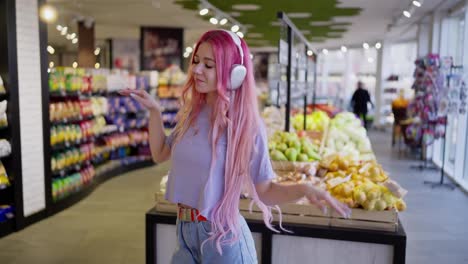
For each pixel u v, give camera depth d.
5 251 4.16
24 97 4.79
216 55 1.71
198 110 1.86
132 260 3.98
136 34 14.41
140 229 4.86
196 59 1.80
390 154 10.53
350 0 8.63
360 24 11.93
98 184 6.96
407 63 15.80
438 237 4.71
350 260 2.64
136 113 8.76
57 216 5.29
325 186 2.95
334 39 15.62
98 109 7.17
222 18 9.33
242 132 1.76
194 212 1.83
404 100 11.63
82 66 10.69
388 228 2.62
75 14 9.91
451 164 8.52
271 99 15.99
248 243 1.87
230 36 1.75
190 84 1.86
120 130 8.16
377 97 16.23
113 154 8.44
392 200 2.60
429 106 7.88
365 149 5.00
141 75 8.98
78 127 6.26
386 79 15.83
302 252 2.70
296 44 5.29
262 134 1.81
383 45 15.84
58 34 14.29
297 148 4.04
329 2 8.86
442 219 5.37
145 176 7.86
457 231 4.92
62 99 6.15
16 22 4.64
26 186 4.86
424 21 10.88
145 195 6.44
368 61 18.62
